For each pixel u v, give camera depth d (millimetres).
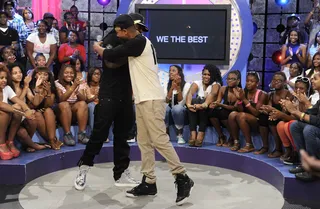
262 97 4215
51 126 4156
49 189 3516
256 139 4328
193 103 4520
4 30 5273
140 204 3201
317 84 3438
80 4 7559
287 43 5812
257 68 7625
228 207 3162
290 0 7238
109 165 4355
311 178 3271
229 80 4422
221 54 5234
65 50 5770
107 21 7695
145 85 3137
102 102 3375
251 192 3510
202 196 3404
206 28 5227
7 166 3604
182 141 4574
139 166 4328
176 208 3123
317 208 3158
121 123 3539
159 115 3145
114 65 3275
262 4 7445
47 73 4215
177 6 5227
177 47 5293
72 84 4504
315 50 5500
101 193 3447
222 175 4012
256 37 7562
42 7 6949
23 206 3113
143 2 5398
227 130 4559
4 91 3814
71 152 4188
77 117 4402
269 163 3768
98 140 3451
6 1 5746
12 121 3785
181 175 3168
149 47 3174
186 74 5414
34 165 3779
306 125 3402
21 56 5531
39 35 5527
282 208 3146
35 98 4008
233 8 5285
